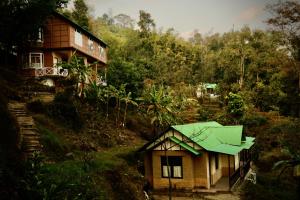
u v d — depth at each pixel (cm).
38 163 1219
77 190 1311
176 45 7538
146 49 6681
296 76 3709
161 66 5931
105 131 2964
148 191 2048
